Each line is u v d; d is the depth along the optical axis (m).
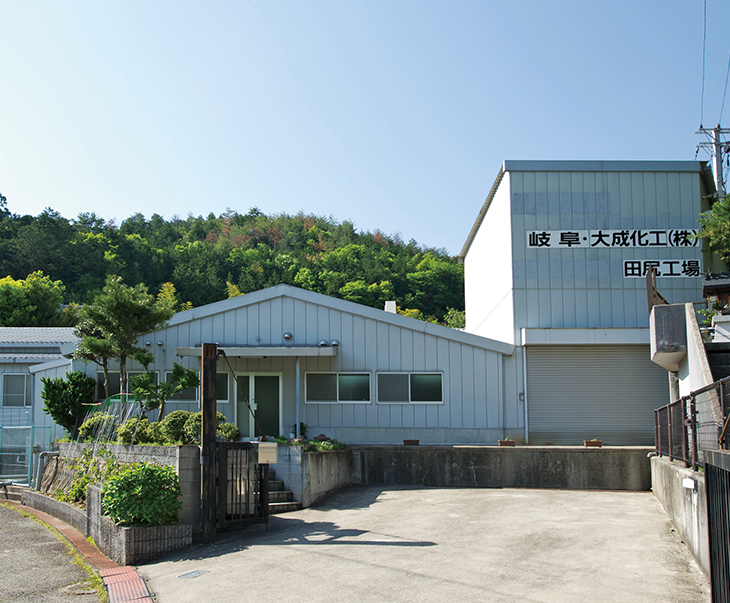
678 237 17.75
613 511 10.38
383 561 7.33
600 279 17.66
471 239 25.91
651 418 16.66
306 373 17.09
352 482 14.49
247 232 124.81
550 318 17.52
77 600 6.91
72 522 11.30
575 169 17.95
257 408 17.11
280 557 7.86
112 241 79.94
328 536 8.93
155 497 8.86
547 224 17.88
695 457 8.21
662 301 15.57
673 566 6.86
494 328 20.59
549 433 16.67
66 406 16.11
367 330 17.03
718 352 11.48
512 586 6.19
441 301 72.62
